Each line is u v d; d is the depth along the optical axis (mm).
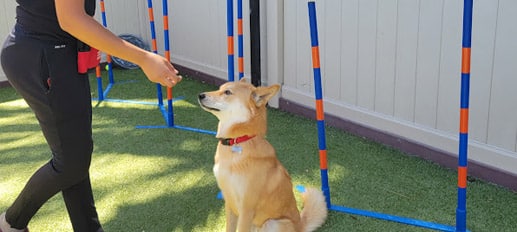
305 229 2498
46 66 1892
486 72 3066
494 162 3137
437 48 3309
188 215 2842
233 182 2264
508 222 2707
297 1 4191
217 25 5203
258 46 4559
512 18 2865
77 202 2219
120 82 5648
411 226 2684
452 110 3314
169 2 5891
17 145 3914
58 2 1712
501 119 3057
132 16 6379
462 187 2486
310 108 4328
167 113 4523
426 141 3516
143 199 3031
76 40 1942
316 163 3484
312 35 2541
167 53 3943
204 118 4449
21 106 4945
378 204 2922
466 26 2250
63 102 1930
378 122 3818
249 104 2238
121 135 4062
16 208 2242
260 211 2338
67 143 1989
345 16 3855
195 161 3547
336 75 4062
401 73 3582
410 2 3395
